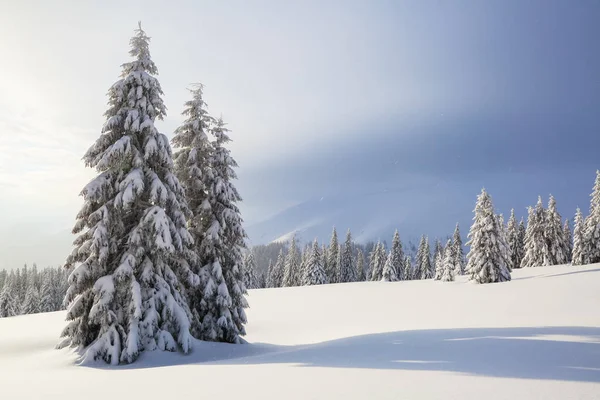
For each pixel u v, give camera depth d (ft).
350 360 28.14
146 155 46.73
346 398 16.52
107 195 46.60
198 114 61.52
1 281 323.37
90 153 47.52
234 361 34.17
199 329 55.72
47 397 20.77
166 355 43.60
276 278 314.76
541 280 120.06
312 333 68.44
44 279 296.51
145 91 50.01
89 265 45.19
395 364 25.11
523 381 18.83
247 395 18.12
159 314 46.73
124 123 47.65
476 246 144.36
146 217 45.24
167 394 19.53
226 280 59.36
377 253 287.69
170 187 49.83
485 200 148.36
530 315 61.36
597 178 181.47
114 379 26.32
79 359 42.19
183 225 49.78
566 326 43.32
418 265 305.94
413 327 58.70
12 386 25.93
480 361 24.86
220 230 57.93
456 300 98.12
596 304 69.15
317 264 240.12
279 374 23.62
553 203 216.13
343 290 152.25
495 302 86.53
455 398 15.99
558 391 16.75
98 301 42.78
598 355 25.72
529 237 221.87
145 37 51.78
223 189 59.52
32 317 99.81
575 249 180.86
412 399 15.97
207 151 61.52
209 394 18.85
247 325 83.46
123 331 42.86
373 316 83.25
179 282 54.54
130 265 44.75
